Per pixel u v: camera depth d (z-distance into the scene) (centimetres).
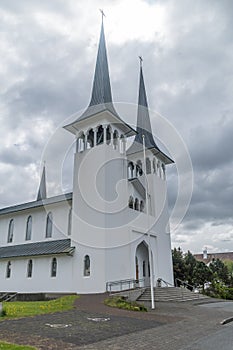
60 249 2838
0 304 1367
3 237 3659
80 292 2595
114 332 1032
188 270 4603
